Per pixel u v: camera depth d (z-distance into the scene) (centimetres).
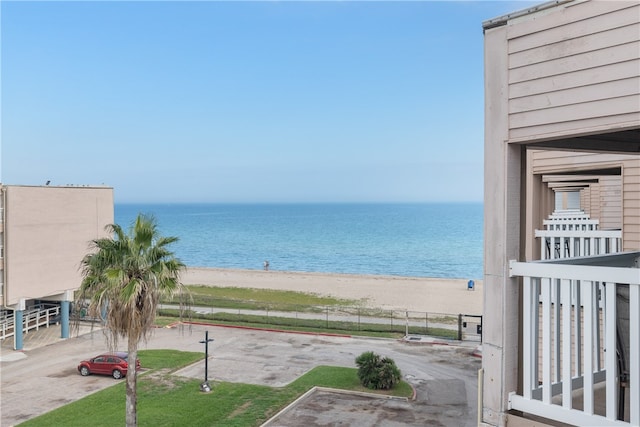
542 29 584
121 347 3122
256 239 16188
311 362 2784
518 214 624
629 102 517
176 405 2103
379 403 2156
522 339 629
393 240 15488
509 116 614
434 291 5762
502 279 614
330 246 13988
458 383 2439
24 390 2344
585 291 541
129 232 1623
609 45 531
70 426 1902
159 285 1594
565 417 554
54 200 3356
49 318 3706
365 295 5484
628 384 620
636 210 1127
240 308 4391
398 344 3228
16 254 3094
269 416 1981
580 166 1253
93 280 1567
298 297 5331
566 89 564
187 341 3281
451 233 17825
